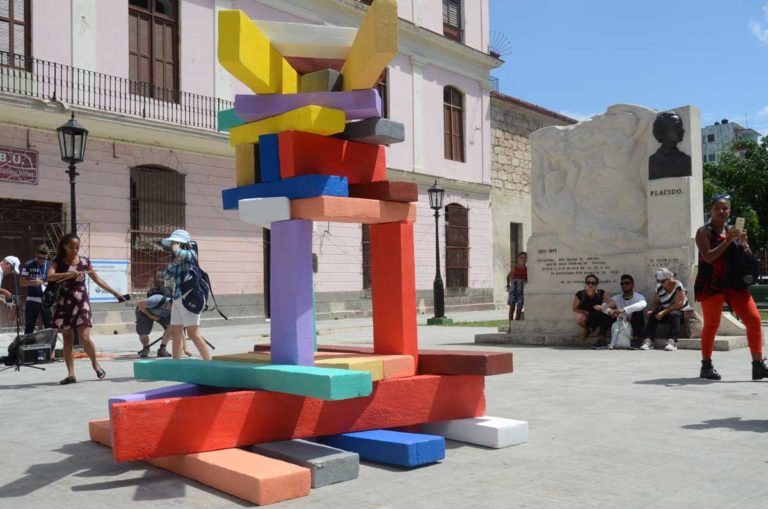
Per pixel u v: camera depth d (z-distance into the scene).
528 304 11.28
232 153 19.14
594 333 10.34
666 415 4.85
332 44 4.18
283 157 3.98
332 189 3.87
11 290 14.54
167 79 18.16
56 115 15.29
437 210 17.86
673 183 9.98
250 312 19.59
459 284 27.16
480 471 3.53
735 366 7.48
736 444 3.98
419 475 3.48
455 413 4.30
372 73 3.89
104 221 16.45
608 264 10.53
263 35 3.96
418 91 25.70
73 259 7.08
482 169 28.50
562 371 7.32
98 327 15.89
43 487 3.35
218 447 3.55
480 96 28.62
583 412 5.00
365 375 3.38
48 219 15.77
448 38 26.95
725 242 6.24
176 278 7.10
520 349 10.01
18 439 4.45
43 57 15.60
